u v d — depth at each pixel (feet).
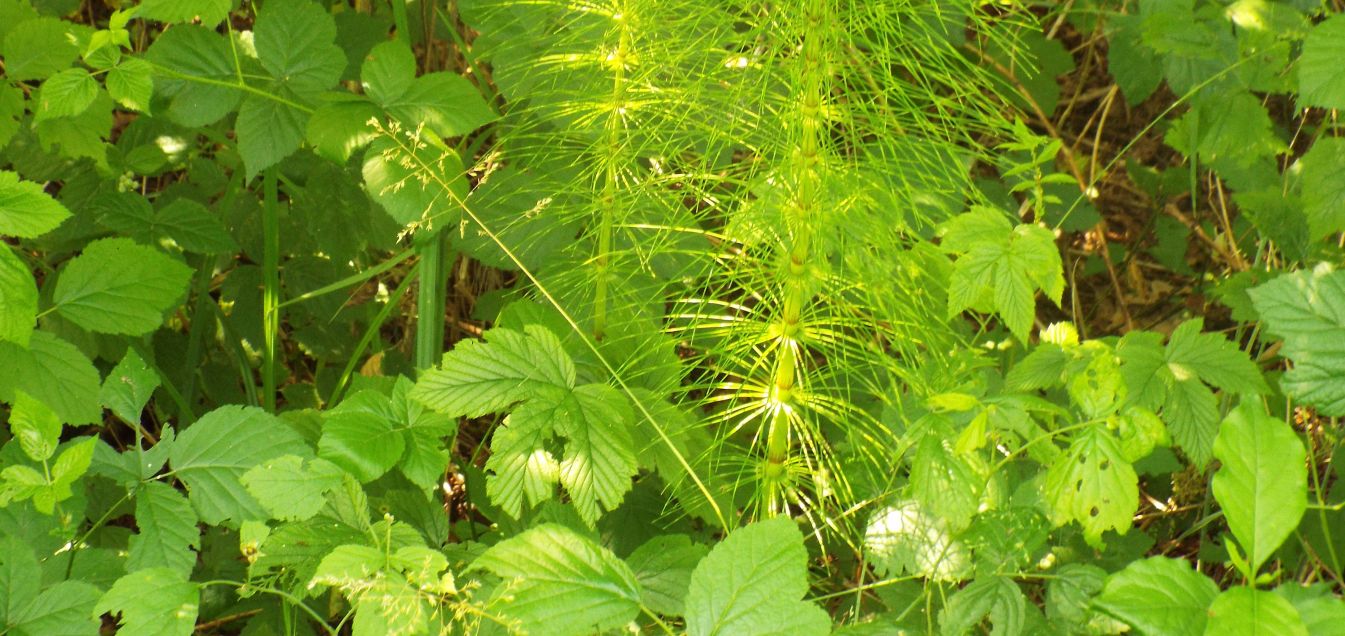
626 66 3.18
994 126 3.15
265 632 3.18
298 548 2.73
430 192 3.11
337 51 3.24
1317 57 2.92
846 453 3.11
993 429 2.69
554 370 2.84
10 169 3.57
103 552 2.85
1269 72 3.49
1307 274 2.66
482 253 3.34
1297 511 2.25
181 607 2.56
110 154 3.50
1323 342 2.62
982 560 2.75
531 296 3.52
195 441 2.82
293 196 3.73
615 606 2.43
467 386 2.79
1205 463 2.93
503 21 3.46
